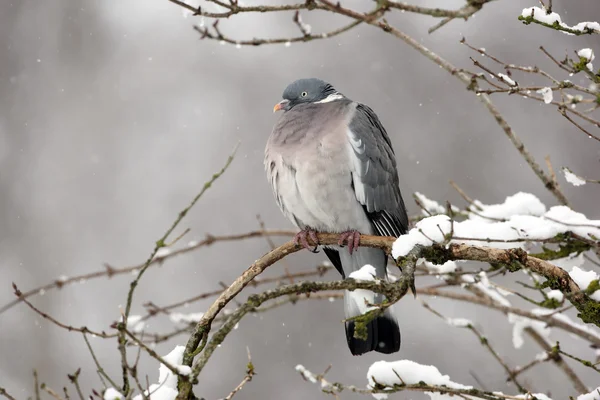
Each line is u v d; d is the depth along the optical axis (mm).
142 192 16422
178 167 16625
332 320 13664
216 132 16781
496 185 14297
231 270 15062
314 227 7539
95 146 17156
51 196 16562
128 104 17547
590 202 13750
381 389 5293
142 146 17047
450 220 5062
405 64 15828
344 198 7270
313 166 7176
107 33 18547
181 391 4383
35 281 15508
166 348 13859
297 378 13164
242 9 4656
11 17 18328
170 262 15234
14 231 16219
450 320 6418
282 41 4812
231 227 15492
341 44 16500
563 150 14180
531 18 4953
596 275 5270
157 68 17922
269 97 16812
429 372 5266
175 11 18578
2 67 17891
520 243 5562
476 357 12844
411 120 15180
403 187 14555
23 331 14617
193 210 15930
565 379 12055
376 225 7613
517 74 14539
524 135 14500
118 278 15312
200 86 17500
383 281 4867
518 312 6559
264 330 13648
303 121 7410
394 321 6914
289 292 4699
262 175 16125
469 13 4406
